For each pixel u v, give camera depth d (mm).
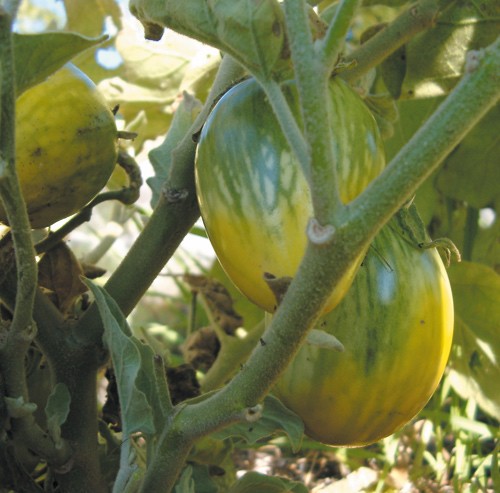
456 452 1143
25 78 571
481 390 1156
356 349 708
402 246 732
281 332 538
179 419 643
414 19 752
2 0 538
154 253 784
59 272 852
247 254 586
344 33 497
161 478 655
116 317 667
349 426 745
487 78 483
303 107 491
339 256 499
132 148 1176
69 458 754
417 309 713
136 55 1272
